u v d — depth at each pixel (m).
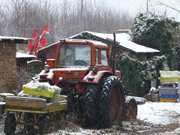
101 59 15.24
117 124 15.03
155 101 27.38
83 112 14.18
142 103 23.69
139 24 33.84
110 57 15.81
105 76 14.98
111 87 14.46
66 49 15.08
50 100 12.75
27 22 37.22
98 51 15.08
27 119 12.66
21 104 12.51
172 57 32.94
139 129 14.47
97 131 13.54
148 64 30.47
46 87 12.77
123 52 30.08
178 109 20.77
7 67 17.72
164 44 32.84
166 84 27.67
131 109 16.28
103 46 15.34
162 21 33.00
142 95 29.94
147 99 27.75
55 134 12.61
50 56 25.56
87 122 14.37
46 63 15.14
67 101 13.86
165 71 28.75
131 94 29.62
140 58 30.70
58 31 43.50
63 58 15.05
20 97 12.53
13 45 17.94
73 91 14.36
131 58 29.59
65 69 14.59
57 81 14.49
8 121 12.68
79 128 13.58
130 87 29.62
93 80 14.25
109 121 14.38
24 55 22.00
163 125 15.62
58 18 44.22
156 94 27.59
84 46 14.93
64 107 13.43
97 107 14.34
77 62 14.93
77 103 14.26
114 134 13.18
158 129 14.55
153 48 33.16
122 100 15.36
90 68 14.64
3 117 13.27
